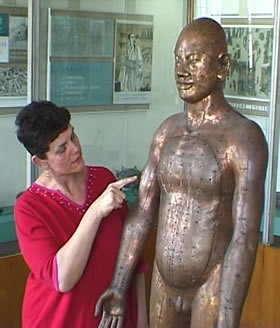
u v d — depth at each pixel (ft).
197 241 6.09
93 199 6.87
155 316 6.51
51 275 6.35
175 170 6.16
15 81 14.42
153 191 6.51
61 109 6.59
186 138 6.18
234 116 6.13
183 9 15.96
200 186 6.05
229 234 6.07
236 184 5.95
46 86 14.51
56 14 14.47
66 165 6.59
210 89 6.08
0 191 14.49
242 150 5.90
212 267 6.08
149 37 16.17
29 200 6.62
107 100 15.70
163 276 6.36
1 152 14.47
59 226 6.61
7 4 14.17
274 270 13.34
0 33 14.34
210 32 6.05
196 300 6.19
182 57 6.09
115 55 15.70
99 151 15.76
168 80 16.56
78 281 6.51
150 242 13.83
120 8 15.62
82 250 6.30
